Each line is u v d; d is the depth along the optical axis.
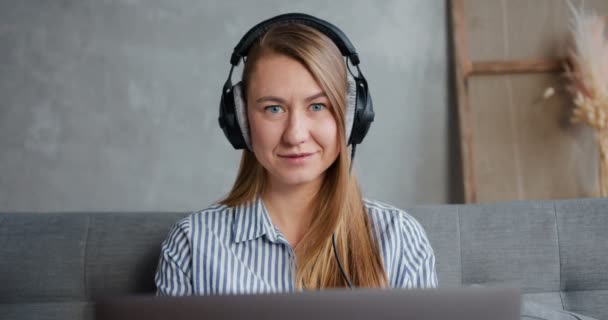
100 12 2.25
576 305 1.38
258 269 1.12
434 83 2.26
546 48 2.21
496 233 1.42
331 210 1.12
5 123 2.23
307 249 1.12
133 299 0.58
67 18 2.24
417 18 2.26
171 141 2.25
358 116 1.07
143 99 2.25
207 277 1.11
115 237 1.34
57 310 1.30
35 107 2.24
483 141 2.19
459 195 2.26
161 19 2.25
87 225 1.36
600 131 2.10
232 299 0.58
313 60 1.00
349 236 1.16
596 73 2.09
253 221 1.15
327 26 1.07
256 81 1.02
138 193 2.25
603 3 2.20
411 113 2.27
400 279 1.15
